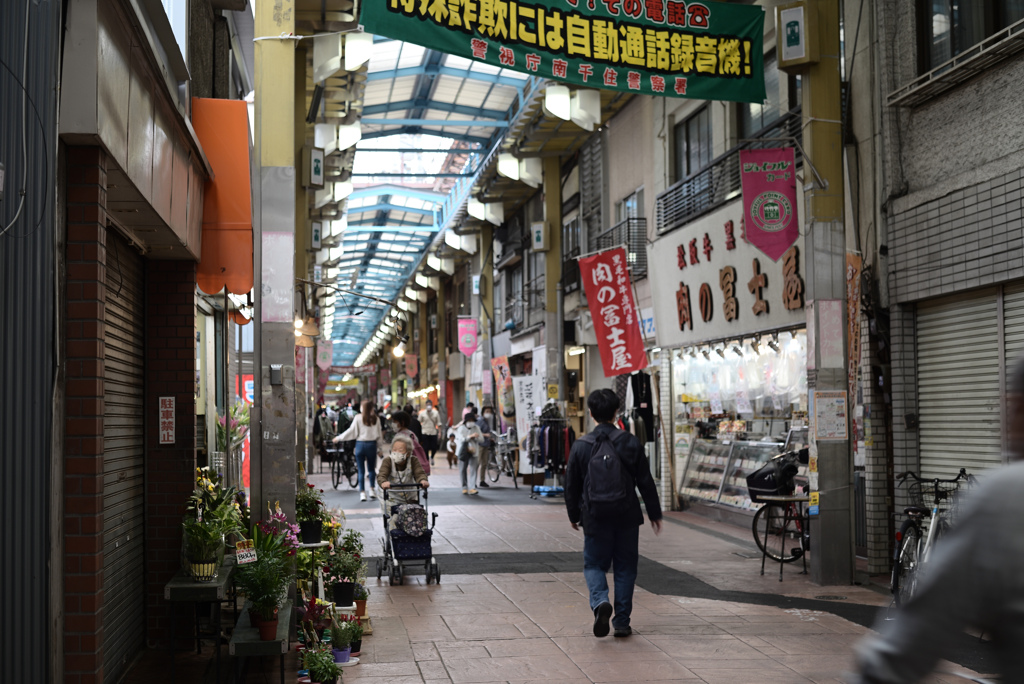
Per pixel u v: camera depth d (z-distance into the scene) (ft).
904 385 28.40
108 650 17.11
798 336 36.01
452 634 21.70
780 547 31.99
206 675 18.54
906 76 28.43
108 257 17.20
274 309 21.17
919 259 27.55
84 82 12.31
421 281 122.11
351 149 57.36
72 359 12.92
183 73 18.93
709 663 18.99
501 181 73.61
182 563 18.44
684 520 42.98
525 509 47.96
